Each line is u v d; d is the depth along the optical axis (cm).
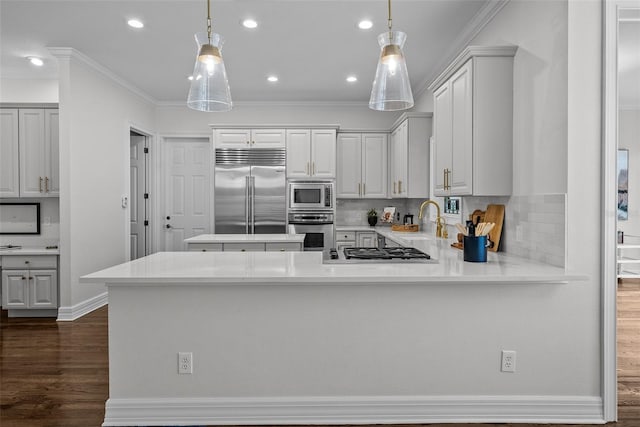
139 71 472
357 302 218
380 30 355
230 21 340
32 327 384
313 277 198
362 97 588
